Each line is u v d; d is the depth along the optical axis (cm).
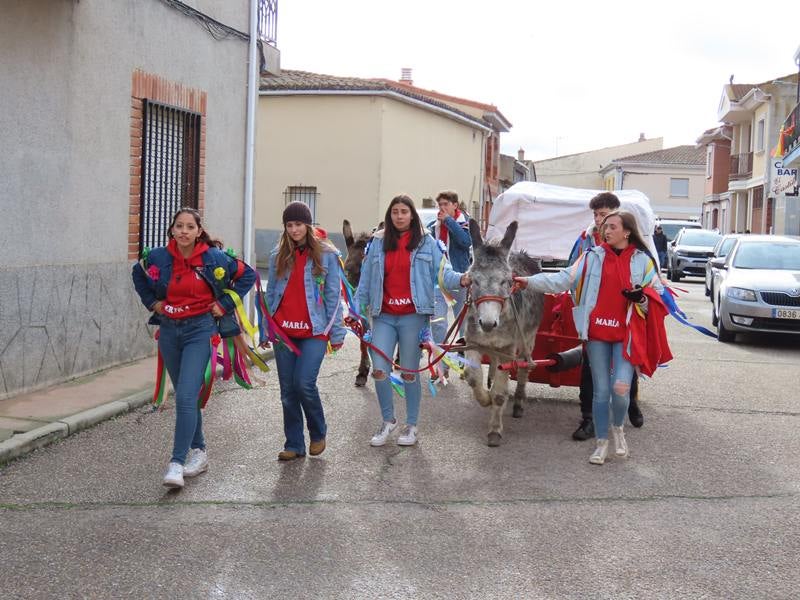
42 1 838
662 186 7044
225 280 606
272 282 664
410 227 695
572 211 1072
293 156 2783
